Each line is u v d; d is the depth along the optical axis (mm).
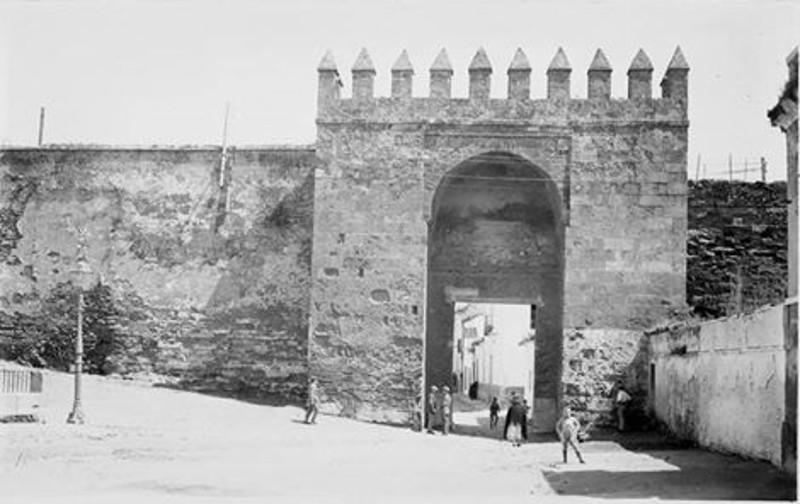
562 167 31359
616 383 30484
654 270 30766
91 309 35406
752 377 20516
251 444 25219
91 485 18453
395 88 32062
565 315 30859
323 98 32219
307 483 19359
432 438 29125
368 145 32000
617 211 31031
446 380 34906
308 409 30031
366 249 31703
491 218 35125
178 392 33844
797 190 19594
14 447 22734
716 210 34719
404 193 31750
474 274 35000
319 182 32031
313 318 31672
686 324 26359
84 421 27359
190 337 34906
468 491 18531
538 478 20234
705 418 24219
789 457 18062
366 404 31219
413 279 31438
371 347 31375
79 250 35719
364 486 19125
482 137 31625
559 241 33062
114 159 35875
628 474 20234
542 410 34156
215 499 17172
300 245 34656
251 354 34500
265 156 35125
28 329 35656
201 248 35156
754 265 33938
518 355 56094
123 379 34906
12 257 36031
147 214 35500
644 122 31172
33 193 36156
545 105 31516
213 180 35312
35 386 31172
